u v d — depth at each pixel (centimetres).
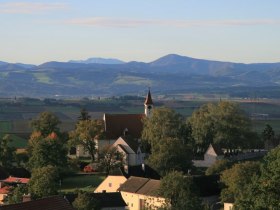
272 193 10644
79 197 19100
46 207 12081
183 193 16500
